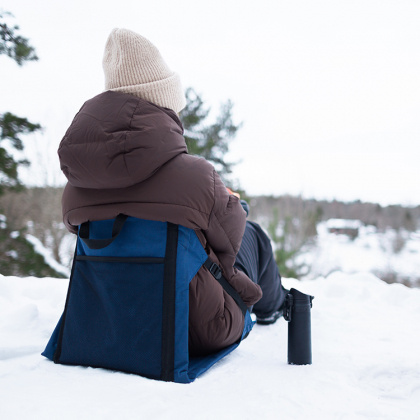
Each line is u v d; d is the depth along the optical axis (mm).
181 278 1572
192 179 1570
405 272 20047
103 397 1336
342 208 25578
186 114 17344
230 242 1720
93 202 1639
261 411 1280
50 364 1716
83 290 1710
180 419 1211
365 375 1696
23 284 3143
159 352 1532
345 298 3406
